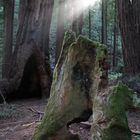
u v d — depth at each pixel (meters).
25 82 13.20
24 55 12.71
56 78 5.09
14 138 6.87
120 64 25.14
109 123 3.95
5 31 13.99
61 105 4.76
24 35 12.94
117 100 4.03
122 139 3.90
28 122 8.38
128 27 12.67
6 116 9.24
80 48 4.66
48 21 13.54
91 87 4.53
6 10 14.04
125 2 12.70
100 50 4.45
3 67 13.28
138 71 12.31
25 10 13.13
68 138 4.67
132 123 7.91
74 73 4.70
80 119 4.70
